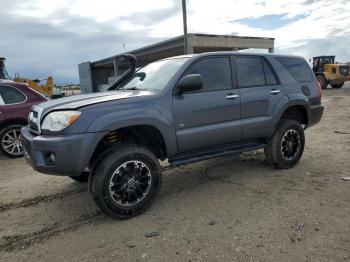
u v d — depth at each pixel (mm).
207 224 3781
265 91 5262
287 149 5602
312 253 3115
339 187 4738
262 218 3857
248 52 5320
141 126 4184
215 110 4691
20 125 7539
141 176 4090
